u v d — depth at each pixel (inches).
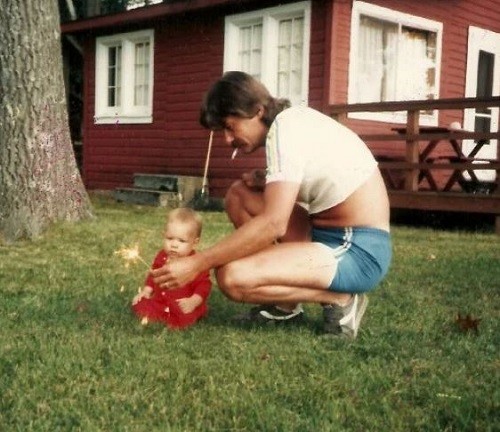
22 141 285.9
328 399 95.5
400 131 395.9
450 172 485.4
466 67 492.7
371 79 432.5
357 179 124.3
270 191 119.3
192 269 119.3
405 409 92.7
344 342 126.7
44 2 294.2
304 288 125.9
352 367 111.0
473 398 96.4
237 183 142.6
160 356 114.1
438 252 260.4
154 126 526.6
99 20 544.1
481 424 87.9
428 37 465.4
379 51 435.2
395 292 177.3
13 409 89.6
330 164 122.1
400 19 440.5
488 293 180.1
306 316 148.6
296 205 137.0
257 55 450.0
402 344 125.6
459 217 408.2
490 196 337.4
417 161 382.6
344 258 124.6
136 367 107.6
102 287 177.3
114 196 502.3
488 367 112.8
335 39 402.9
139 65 551.2
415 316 149.3
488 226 394.6
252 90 121.2
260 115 123.4
